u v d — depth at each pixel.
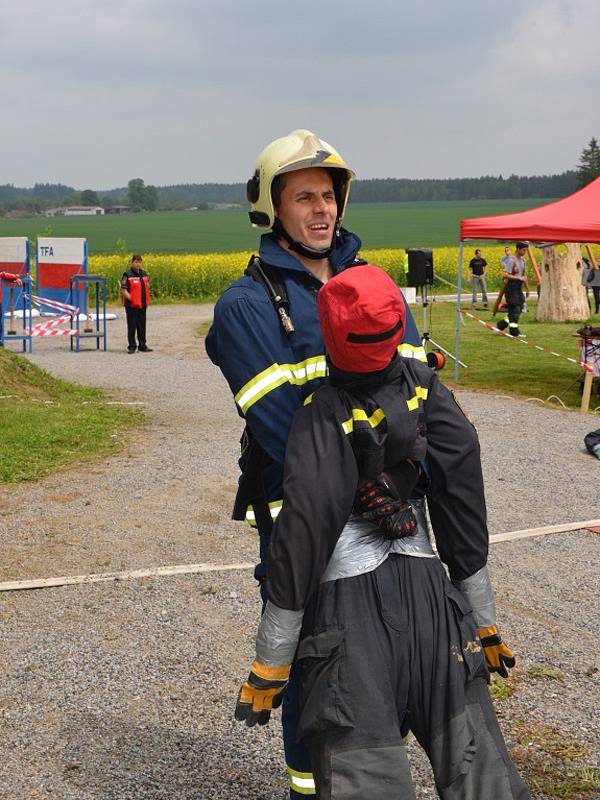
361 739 2.22
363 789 2.19
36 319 23.88
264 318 2.54
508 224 13.65
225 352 2.58
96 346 19.86
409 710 2.36
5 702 4.07
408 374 2.45
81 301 23.70
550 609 5.20
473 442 2.47
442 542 2.54
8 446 8.99
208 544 6.31
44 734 3.79
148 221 164.50
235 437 9.99
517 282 20.38
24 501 7.35
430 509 2.54
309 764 2.61
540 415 11.59
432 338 20.20
